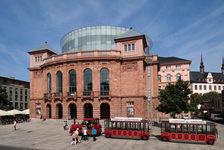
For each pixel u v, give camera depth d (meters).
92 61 39.56
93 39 57.62
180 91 31.52
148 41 64.25
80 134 25.17
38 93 47.69
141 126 22.36
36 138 23.45
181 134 20.56
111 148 18.08
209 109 68.00
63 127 32.72
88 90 39.38
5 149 17.97
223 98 54.12
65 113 39.72
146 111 41.03
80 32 59.44
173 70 66.88
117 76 38.88
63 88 40.56
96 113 37.78
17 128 33.41
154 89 41.97
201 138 19.89
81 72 39.78
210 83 93.69
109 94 37.53
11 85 77.38
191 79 95.88
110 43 57.50
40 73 48.31
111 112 37.56
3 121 40.47
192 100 32.38
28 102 87.44
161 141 21.31
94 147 18.48
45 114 43.25
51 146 19.02
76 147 18.52
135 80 38.66
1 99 53.47
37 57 49.94
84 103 38.69
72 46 60.56
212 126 19.77
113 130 23.16
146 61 42.56
